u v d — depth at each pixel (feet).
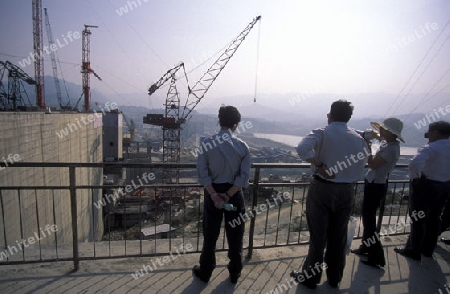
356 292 9.67
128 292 9.02
